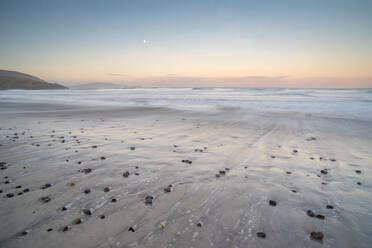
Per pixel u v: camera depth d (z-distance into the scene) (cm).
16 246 226
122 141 715
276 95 3841
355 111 1589
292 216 289
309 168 477
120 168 463
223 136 819
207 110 1773
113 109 1822
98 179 404
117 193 349
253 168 474
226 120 1239
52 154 556
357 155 582
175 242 237
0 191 349
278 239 243
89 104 2309
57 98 3369
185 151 604
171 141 727
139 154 568
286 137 811
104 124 1077
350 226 267
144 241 238
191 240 241
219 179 411
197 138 780
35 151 581
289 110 1727
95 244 231
